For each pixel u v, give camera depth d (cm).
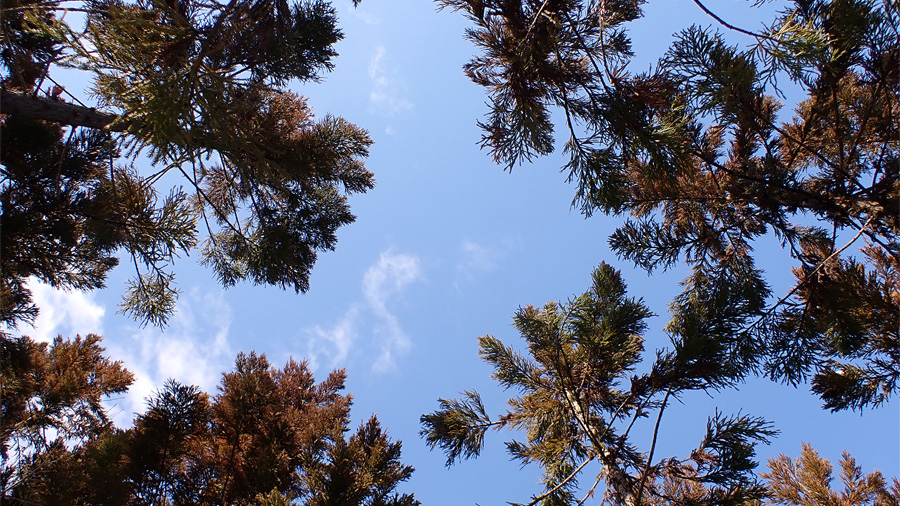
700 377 386
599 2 356
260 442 705
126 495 538
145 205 443
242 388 704
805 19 322
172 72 255
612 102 350
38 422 807
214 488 644
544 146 406
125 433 612
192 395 656
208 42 325
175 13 284
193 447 671
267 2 434
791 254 469
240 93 312
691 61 303
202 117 260
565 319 476
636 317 469
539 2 371
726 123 376
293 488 682
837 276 443
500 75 405
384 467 597
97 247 481
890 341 423
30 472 558
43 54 520
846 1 306
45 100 403
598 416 530
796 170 460
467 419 519
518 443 502
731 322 376
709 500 393
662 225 508
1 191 520
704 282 506
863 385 430
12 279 570
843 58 340
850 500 720
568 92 374
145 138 262
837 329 428
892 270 473
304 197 717
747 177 414
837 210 408
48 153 526
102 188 467
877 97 355
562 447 482
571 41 357
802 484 744
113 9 277
